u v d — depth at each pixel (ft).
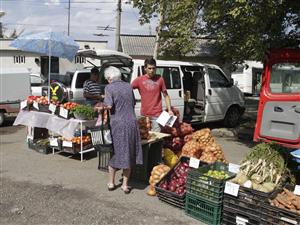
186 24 35.63
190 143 22.30
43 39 31.07
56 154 28.25
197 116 37.35
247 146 32.68
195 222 16.98
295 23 30.45
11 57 101.35
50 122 27.53
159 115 22.77
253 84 92.79
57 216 17.33
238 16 27.27
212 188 16.53
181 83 35.81
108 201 19.11
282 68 24.32
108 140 19.29
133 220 17.04
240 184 16.05
